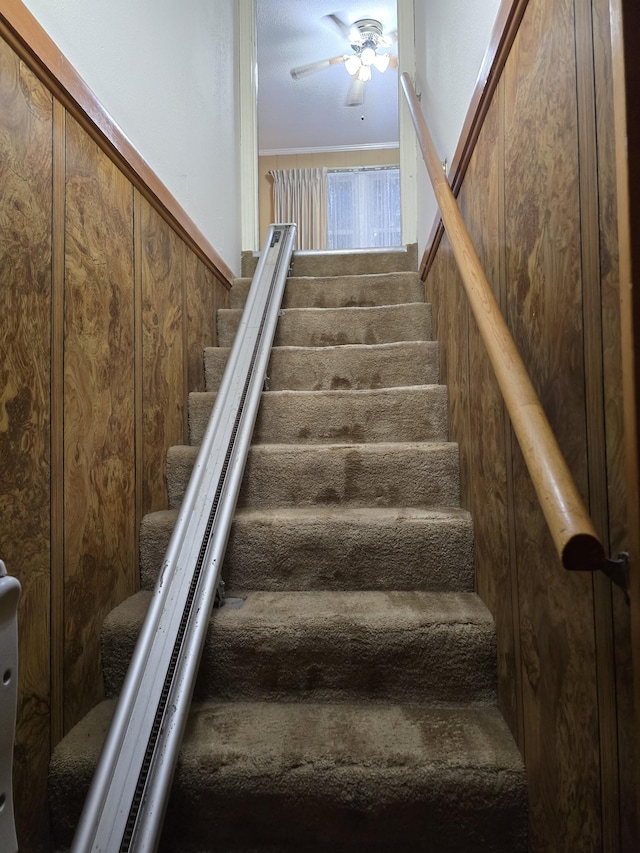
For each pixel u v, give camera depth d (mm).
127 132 1385
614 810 578
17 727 848
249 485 1480
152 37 1570
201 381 1924
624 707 556
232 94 2611
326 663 1086
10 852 442
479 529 1199
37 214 944
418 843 894
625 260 485
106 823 776
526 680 866
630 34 476
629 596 501
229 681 1095
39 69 954
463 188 1350
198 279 1923
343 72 4852
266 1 3996
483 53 1172
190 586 1098
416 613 1110
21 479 880
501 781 869
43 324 956
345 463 1473
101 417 1171
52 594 959
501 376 751
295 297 2361
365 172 6379
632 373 484
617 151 488
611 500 573
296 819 898
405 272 2455
